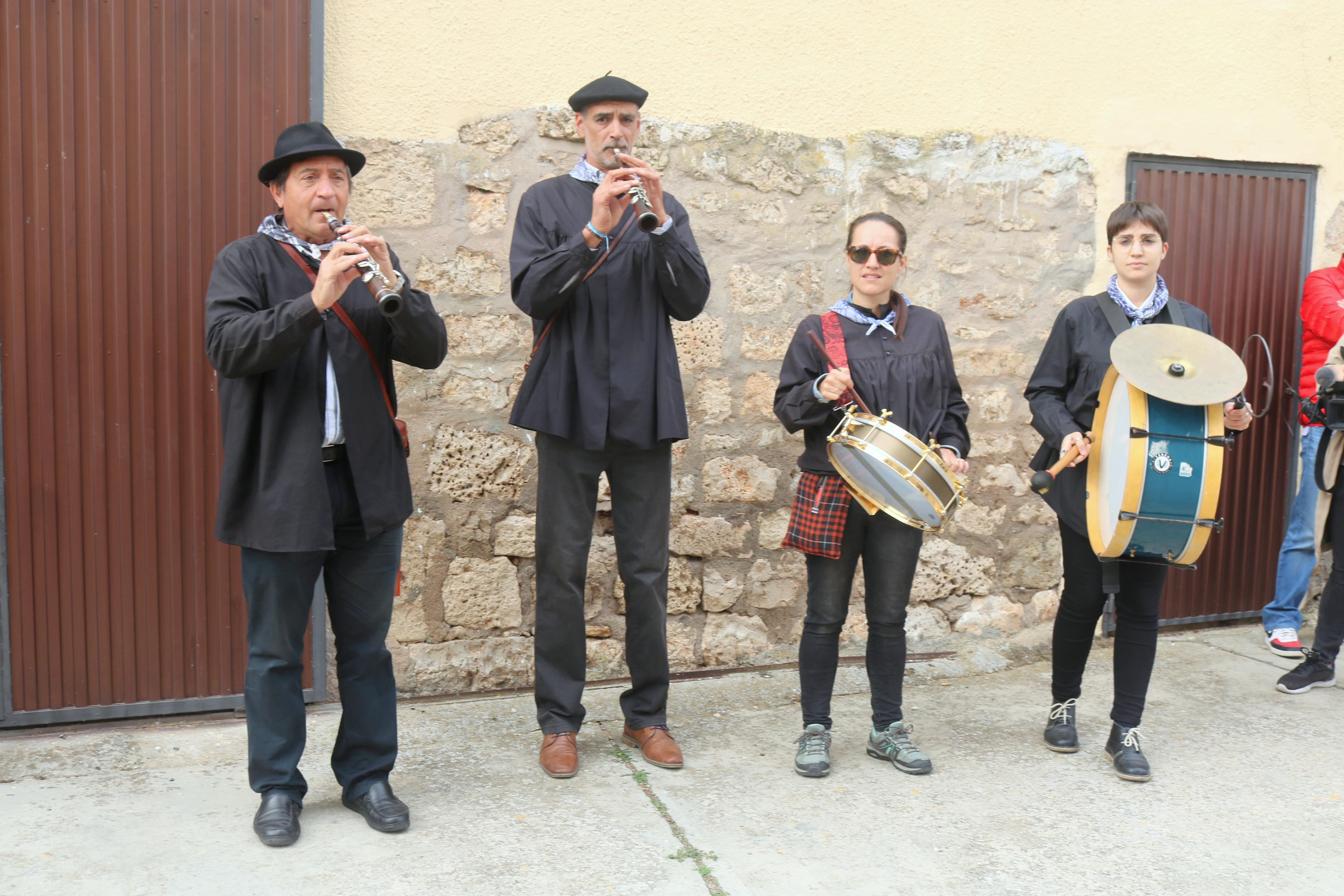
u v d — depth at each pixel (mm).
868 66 4160
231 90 3412
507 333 3814
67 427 3361
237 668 3598
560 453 3168
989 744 3521
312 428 2627
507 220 3783
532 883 2574
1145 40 4496
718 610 4148
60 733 3410
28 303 3299
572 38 3807
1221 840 2885
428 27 3648
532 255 3094
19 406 3312
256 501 2609
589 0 3811
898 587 3264
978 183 4324
